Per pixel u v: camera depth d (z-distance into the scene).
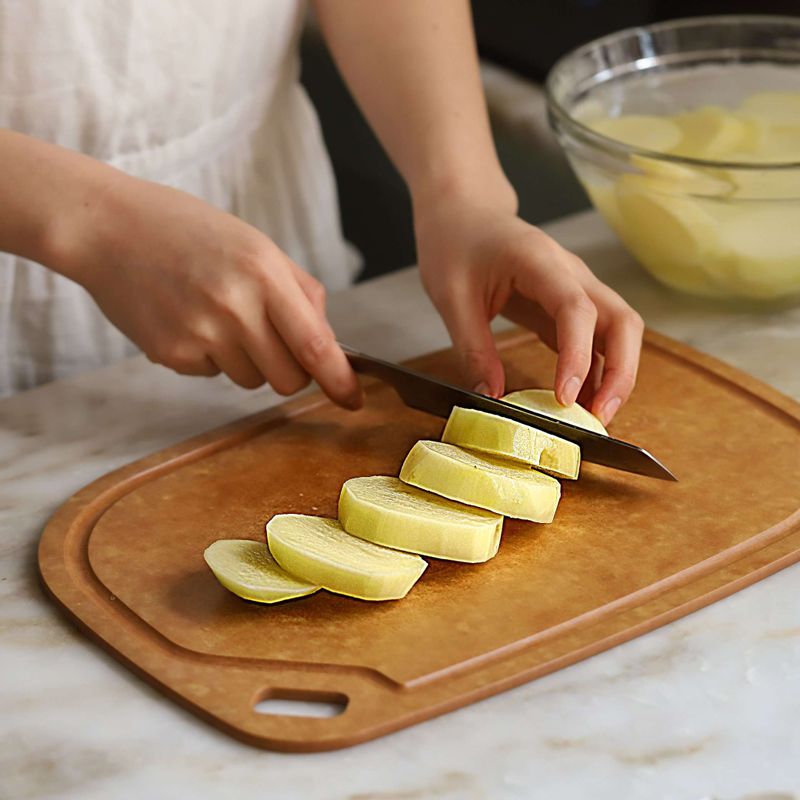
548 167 1.61
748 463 1.09
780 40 1.33
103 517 1.06
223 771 0.92
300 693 0.94
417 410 1.16
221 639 0.97
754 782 0.91
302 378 1.13
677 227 1.21
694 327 1.25
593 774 0.92
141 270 1.11
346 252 1.50
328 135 1.88
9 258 1.26
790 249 1.19
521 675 0.95
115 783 0.91
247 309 1.10
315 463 1.11
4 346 1.30
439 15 1.25
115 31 1.21
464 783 0.91
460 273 1.16
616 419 1.14
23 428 1.16
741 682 0.96
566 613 0.98
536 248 1.13
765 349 1.22
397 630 0.97
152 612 0.99
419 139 1.23
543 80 1.66
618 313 1.13
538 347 1.22
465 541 1.00
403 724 0.93
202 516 1.06
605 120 1.29
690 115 1.27
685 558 1.02
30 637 0.99
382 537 1.00
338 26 1.28
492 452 1.05
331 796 0.91
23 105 1.21
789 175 1.15
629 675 0.96
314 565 0.99
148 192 1.12
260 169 1.39
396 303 1.30
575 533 1.04
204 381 1.21
